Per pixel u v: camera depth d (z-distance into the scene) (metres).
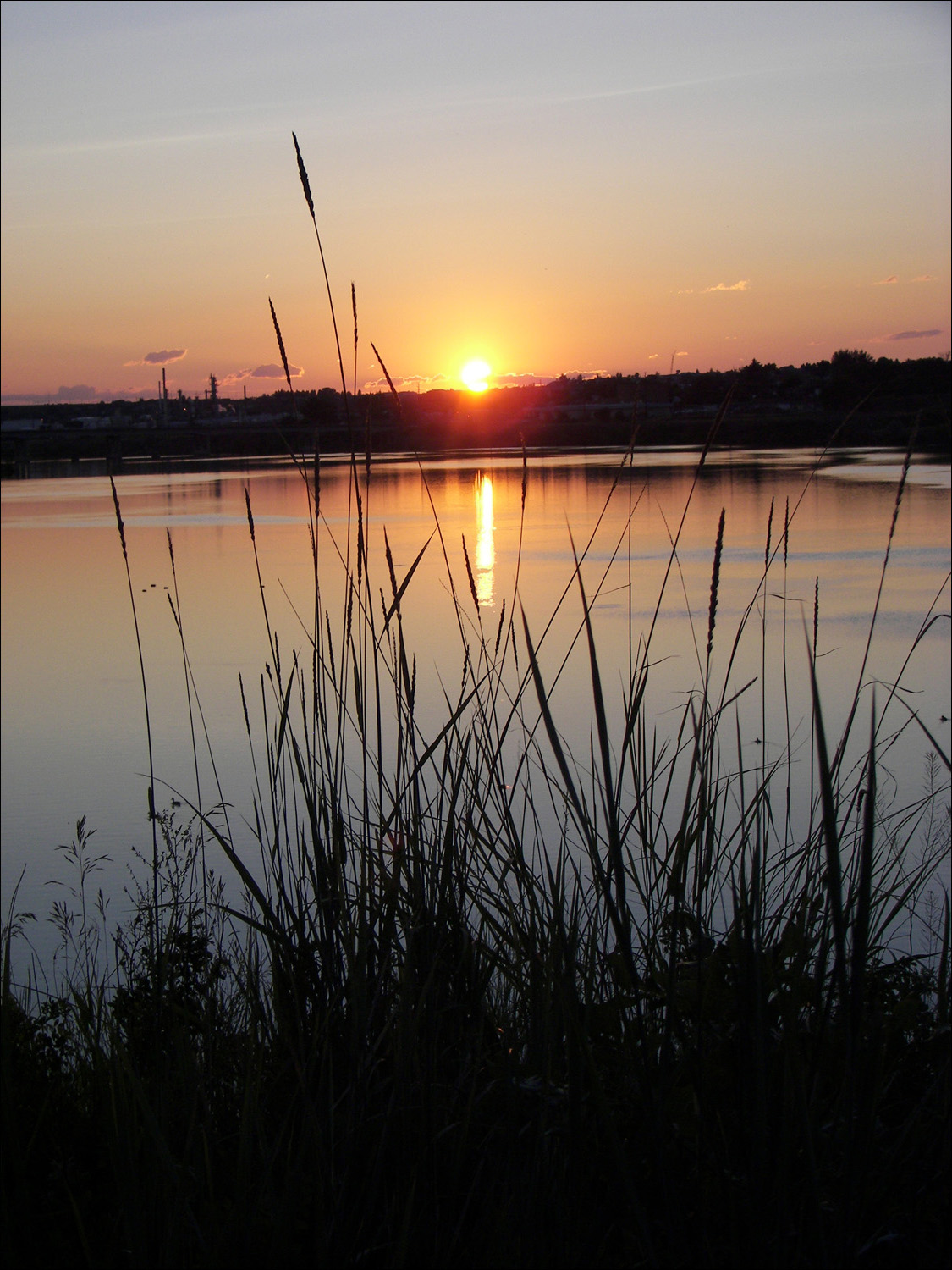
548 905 2.14
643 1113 1.71
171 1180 1.71
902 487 2.01
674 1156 1.73
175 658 18.89
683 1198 1.72
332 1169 1.76
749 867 2.30
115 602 26.52
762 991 1.69
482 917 2.13
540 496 39.62
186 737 13.36
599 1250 1.65
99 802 10.13
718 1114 1.69
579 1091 1.67
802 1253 1.58
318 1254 1.66
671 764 2.38
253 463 91.31
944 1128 1.72
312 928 2.23
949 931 2.04
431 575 21.52
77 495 64.44
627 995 1.81
